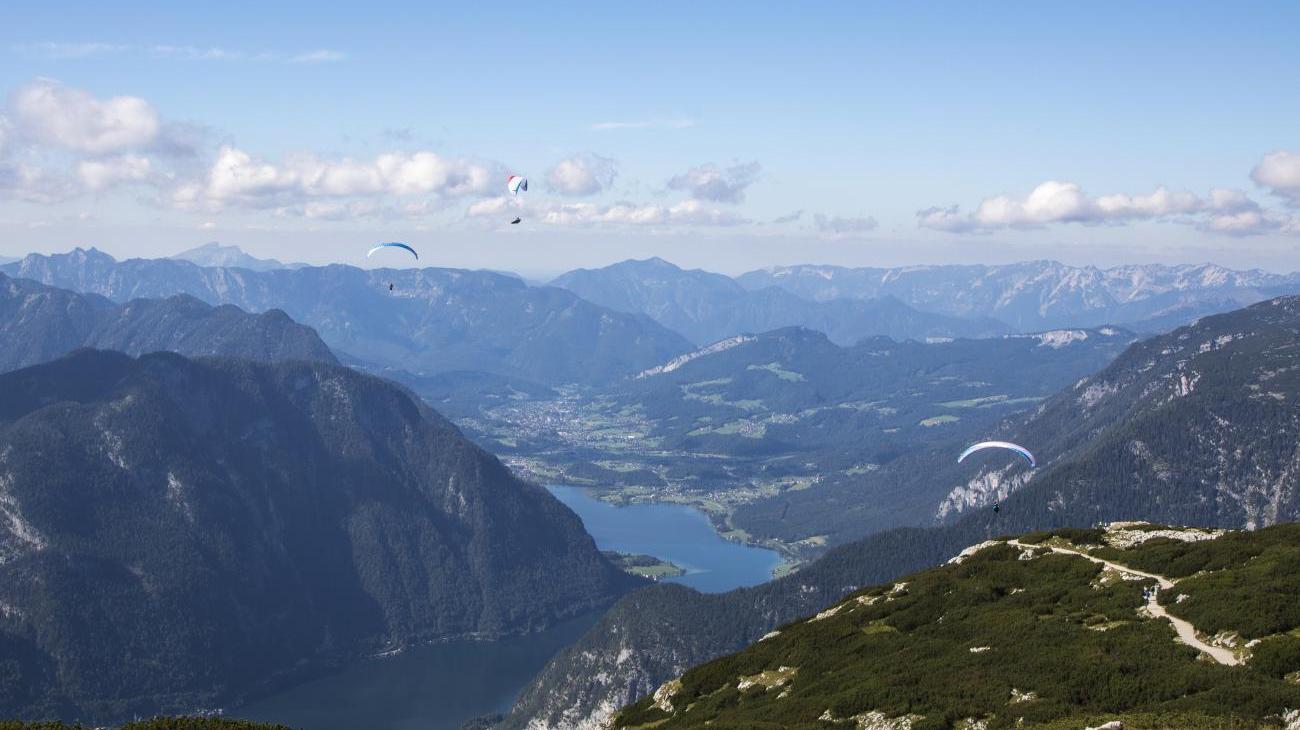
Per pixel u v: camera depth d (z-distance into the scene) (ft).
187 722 410.93
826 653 516.32
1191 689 358.43
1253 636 387.75
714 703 501.97
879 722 397.39
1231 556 485.15
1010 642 444.55
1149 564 511.81
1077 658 403.95
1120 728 327.67
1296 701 327.06
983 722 375.86
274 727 413.39
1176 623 422.82
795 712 437.99
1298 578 423.64
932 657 459.32
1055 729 344.69
